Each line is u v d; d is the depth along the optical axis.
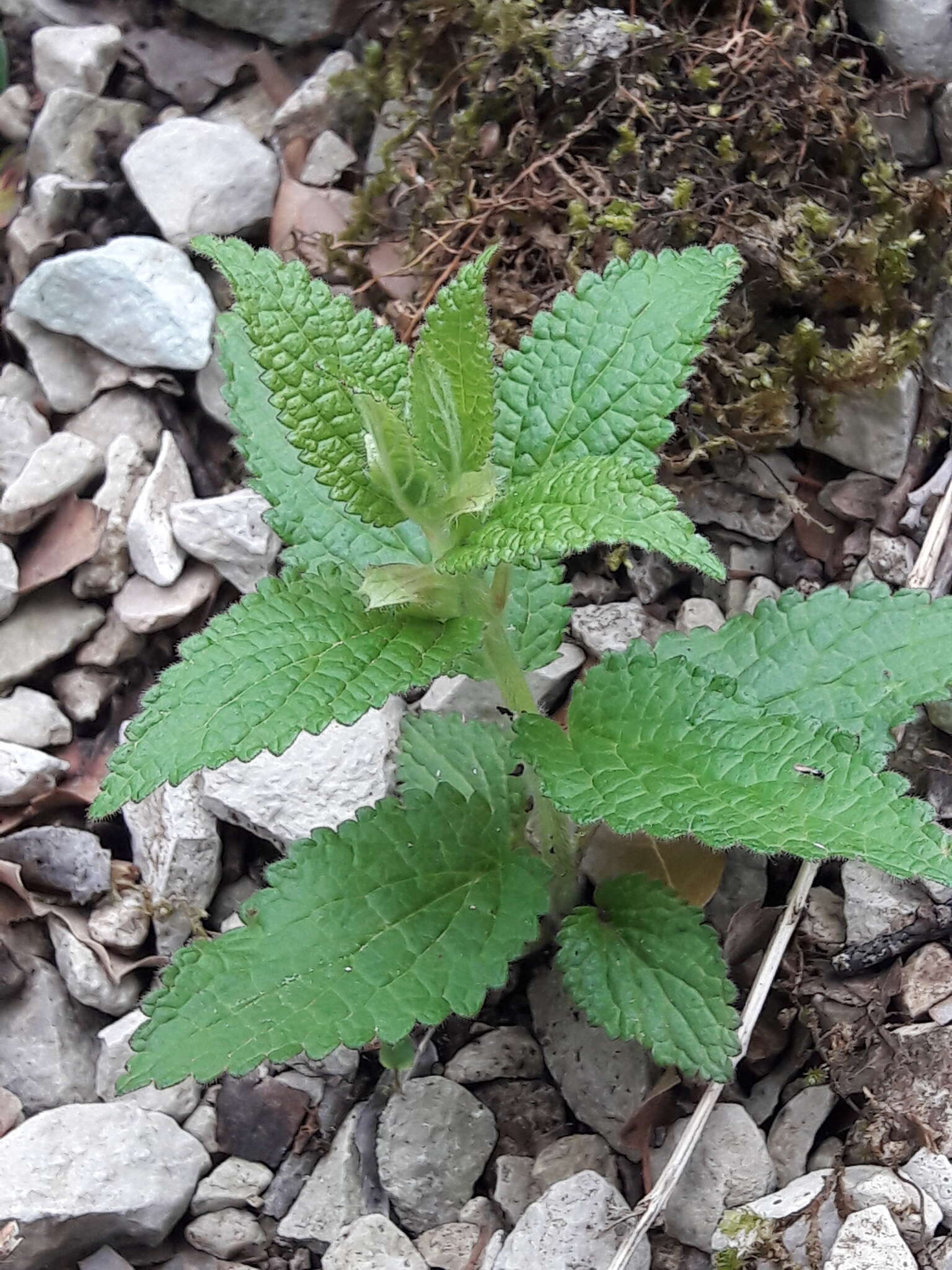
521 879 0.22
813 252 0.26
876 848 0.17
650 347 0.21
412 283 0.30
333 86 0.32
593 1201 0.22
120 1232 0.23
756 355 0.27
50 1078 0.25
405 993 0.21
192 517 0.28
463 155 0.29
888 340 0.26
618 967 0.22
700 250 0.22
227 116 0.34
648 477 0.18
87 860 0.26
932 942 0.23
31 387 0.31
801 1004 0.24
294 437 0.20
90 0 0.35
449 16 0.30
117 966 0.26
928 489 0.27
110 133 0.34
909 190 0.27
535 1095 0.25
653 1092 0.23
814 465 0.28
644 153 0.27
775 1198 0.22
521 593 0.24
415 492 0.20
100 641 0.29
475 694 0.27
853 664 0.22
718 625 0.27
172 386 0.31
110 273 0.30
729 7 0.28
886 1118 0.22
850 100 0.27
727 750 0.20
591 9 0.28
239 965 0.21
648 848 0.25
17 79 0.36
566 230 0.28
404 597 0.20
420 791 0.24
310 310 0.20
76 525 0.29
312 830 0.24
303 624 0.20
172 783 0.18
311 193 0.32
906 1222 0.21
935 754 0.25
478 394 0.20
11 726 0.28
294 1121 0.25
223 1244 0.24
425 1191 0.24
